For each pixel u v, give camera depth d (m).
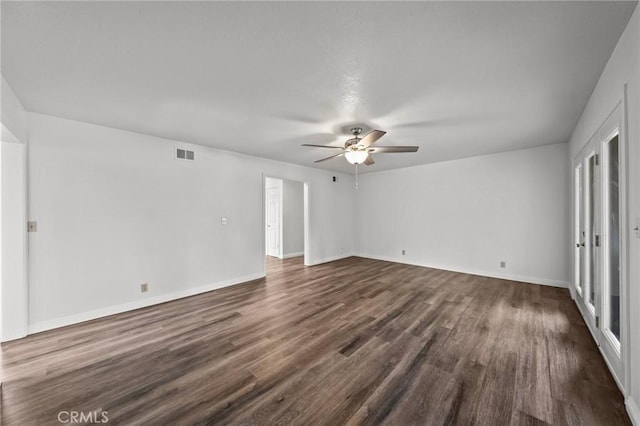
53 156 2.85
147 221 3.52
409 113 2.79
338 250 6.72
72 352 2.32
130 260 3.37
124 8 1.35
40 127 2.77
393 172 6.31
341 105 2.59
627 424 1.52
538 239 4.36
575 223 3.50
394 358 2.20
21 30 1.50
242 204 4.61
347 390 1.82
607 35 1.60
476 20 1.46
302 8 1.37
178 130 3.35
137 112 2.75
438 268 5.55
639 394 1.48
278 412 1.62
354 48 1.72
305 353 2.28
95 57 1.79
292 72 2.00
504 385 1.86
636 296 1.53
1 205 2.55
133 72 1.99
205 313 3.21
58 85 2.17
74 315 2.95
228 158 4.42
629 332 1.65
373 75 2.05
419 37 1.61
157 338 2.57
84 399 1.75
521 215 4.51
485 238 4.91
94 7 1.33
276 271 5.42
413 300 3.61
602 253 2.23
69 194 2.94
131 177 3.39
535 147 4.33
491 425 1.52
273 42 1.65
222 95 2.37
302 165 5.75
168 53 1.76
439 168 5.50
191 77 2.07
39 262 2.76
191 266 3.95
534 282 4.40
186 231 3.90
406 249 6.10
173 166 3.77
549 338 2.53
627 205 1.68
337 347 2.38
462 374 1.98
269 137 3.65
